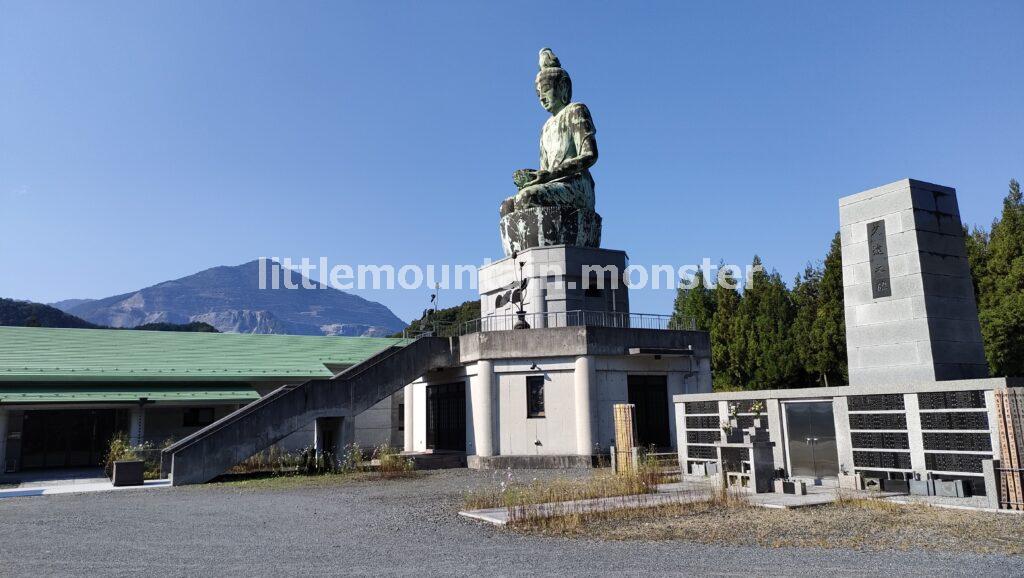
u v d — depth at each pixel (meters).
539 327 27.12
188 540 11.34
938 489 14.30
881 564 9.05
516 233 30.17
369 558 9.70
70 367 26.88
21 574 8.95
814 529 11.52
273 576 8.65
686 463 20.28
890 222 16.86
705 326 48.69
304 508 15.31
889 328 16.61
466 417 26.97
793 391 17.62
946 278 16.52
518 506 14.18
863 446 16.02
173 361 29.22
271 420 23.16
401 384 26.22
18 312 147.00
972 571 8.61
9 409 25.98
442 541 11.00
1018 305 31.48
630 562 9.28
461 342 27.30
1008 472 12.85
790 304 46.81
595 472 22.62
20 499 17.86
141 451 24.23
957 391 14.25
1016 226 35.50
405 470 23.86
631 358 26.39
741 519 12.56
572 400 25.23
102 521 13.63
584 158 30.67
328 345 34.81
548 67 33.56
